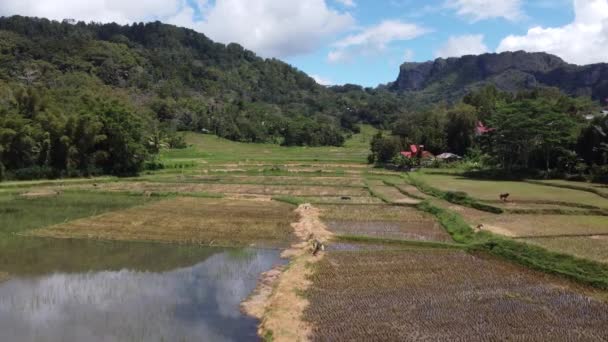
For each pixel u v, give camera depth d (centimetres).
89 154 7900
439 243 3422
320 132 15688
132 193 6097
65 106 8375
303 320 2123
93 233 3947
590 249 2995
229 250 3481
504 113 7562
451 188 5781
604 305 2267
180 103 16625
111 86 16150
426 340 1912
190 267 3062
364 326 2048
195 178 7825
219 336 2053
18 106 7738
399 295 2419
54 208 5034
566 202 4603
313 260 3048
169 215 4631
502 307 2252
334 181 7369
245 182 7256
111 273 2944
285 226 4178
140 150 8256
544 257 2856
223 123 15900
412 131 10519
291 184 7000
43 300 2480
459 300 2344
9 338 2034
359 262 3005
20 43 15700
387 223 4209
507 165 7931
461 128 9975
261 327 2120
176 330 2114
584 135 6788
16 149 7119
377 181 7331
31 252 3412
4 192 6128
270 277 2850
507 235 3406
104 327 2142
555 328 2012
